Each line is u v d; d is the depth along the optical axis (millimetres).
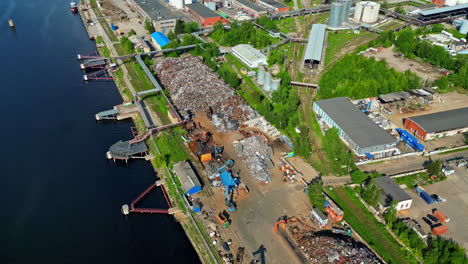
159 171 125562
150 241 100375
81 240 101188
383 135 130625
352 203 108000
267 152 128500
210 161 126750
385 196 106000
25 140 142875
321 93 169125
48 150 137500
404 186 114250
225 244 95125
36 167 128625
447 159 125875
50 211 110625
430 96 164625
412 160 126062
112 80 192875
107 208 111812
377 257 91125
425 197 108375
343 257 88188
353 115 143750
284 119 142375
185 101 160875
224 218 102438
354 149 129625
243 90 175625
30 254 97125
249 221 102750
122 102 171125
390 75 175625
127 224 105875
